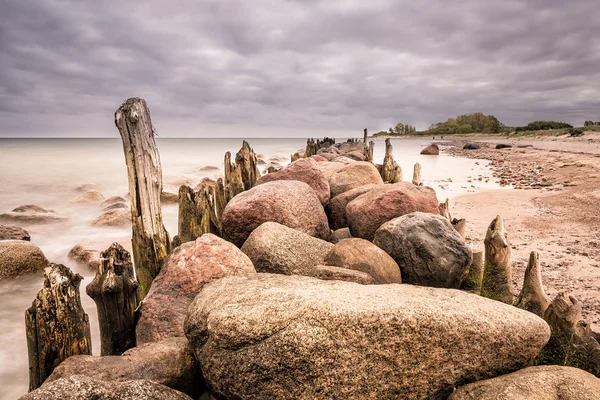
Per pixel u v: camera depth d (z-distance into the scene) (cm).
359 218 837
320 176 1056
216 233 843
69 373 381
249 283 456
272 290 404
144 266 657
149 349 436
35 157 4975
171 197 1723
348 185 1154
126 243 1243
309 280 464
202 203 777
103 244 1220
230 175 1141
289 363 348
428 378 363
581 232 1114
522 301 538
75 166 3784
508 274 573
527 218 1312
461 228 821
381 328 354
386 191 838
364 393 352
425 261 653
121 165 3897
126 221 1462
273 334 357
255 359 357
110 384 341
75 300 443
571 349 433
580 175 2061
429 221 687
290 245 668
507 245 565
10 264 924
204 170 3322
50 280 430
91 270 1001
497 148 5453
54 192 2364
